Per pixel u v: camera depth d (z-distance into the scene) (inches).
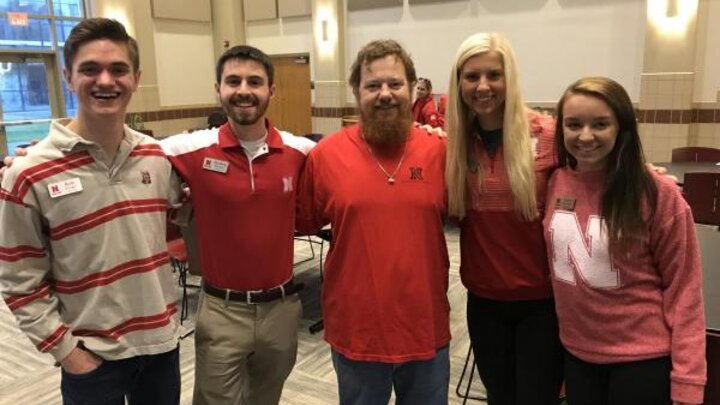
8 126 329.1
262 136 68.9
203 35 405.7
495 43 62.8
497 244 66.7
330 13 344.5
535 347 67.2
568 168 59.6
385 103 63.0
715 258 81.9
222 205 67.9
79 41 55.3
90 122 56.6
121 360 59.9
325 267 67.4
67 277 57.4
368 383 66.1
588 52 268.4
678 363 51.9
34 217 55.0
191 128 401.1
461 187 65.5
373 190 63.1
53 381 116.1
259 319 71.0
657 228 53.3
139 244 59.4
